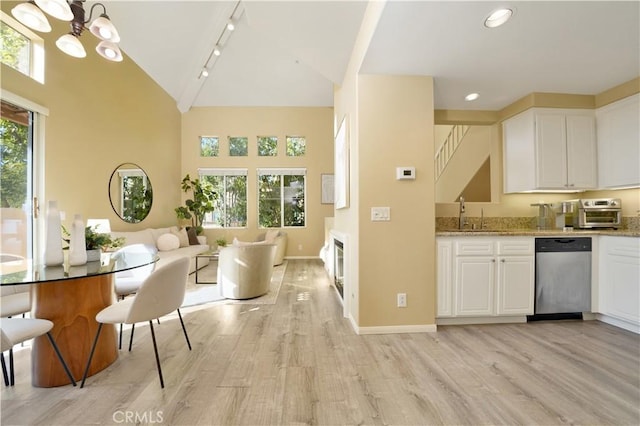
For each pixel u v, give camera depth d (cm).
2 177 268
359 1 213
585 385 169
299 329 256
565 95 291
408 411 147
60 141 322
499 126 331
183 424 139
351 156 285
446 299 258
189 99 613
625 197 289
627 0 163
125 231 447
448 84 269
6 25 272
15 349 220
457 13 172
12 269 255
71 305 179
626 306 247
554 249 267
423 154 251
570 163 291
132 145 461
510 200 330
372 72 245
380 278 248
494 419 141
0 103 266
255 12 244
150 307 172
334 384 171
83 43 359
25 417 144
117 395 162
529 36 196
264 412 147
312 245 663
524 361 197
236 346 222
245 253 340
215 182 660
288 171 661
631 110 264
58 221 194
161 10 403
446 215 323
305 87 608
